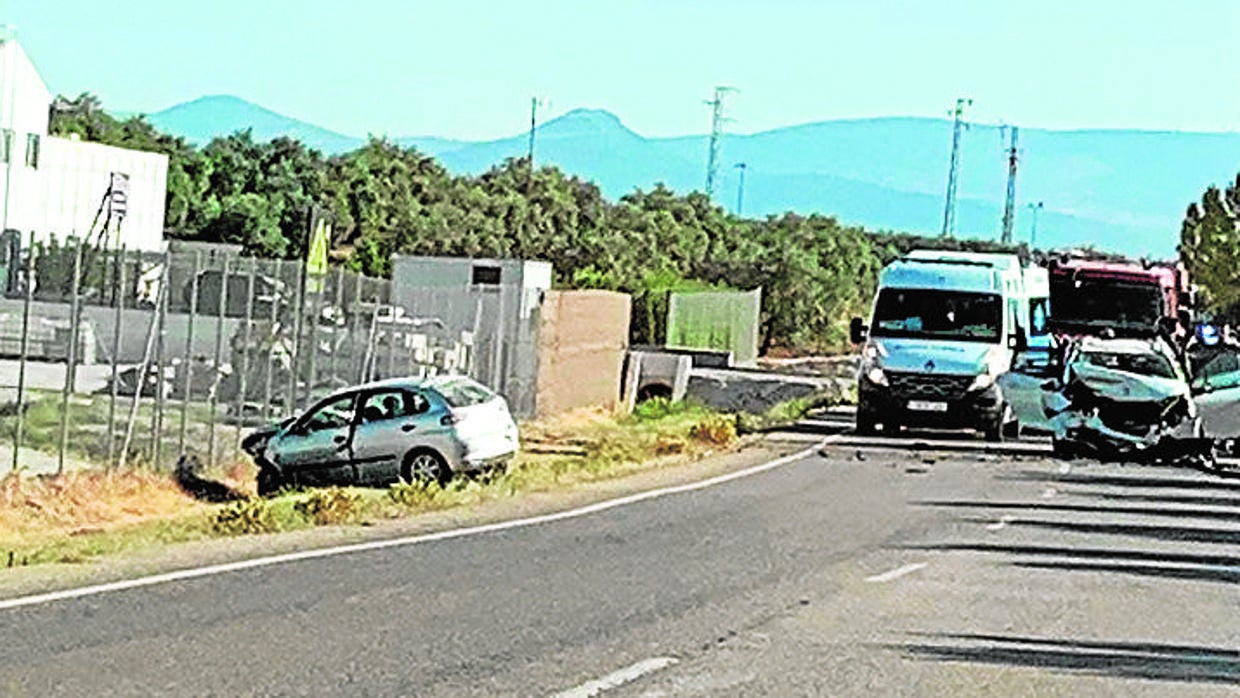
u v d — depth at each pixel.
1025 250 48.88
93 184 52.50
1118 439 33.16
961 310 37.84
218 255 27.38
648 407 45.97
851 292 94.12
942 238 117.19
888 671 11.89
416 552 17.89
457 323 40.16
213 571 15.91
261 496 24.64
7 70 51.06
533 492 25.55
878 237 115.62
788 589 15.87
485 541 19.09
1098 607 15.42
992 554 19.14
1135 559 19.05
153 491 23.62
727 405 51.62
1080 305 39.94
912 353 37.25
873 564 17.97
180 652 11.67
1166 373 34.28
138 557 16.84
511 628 13.14
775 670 11.76
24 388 23.98
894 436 38.53
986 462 32.62
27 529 20.25
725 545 19.36
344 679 10.92
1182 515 23.97
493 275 53.28
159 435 24.36
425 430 25.69
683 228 100.31
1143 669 12.41
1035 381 37.00
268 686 10.63
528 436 36.03
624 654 12.16
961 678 11.73
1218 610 15.55
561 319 40.72
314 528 20.08
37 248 38.16
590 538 19.70
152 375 28.98
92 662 11.23
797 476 29.20
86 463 23.89
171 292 35.47
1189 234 96.62
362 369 32.06
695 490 26.41
